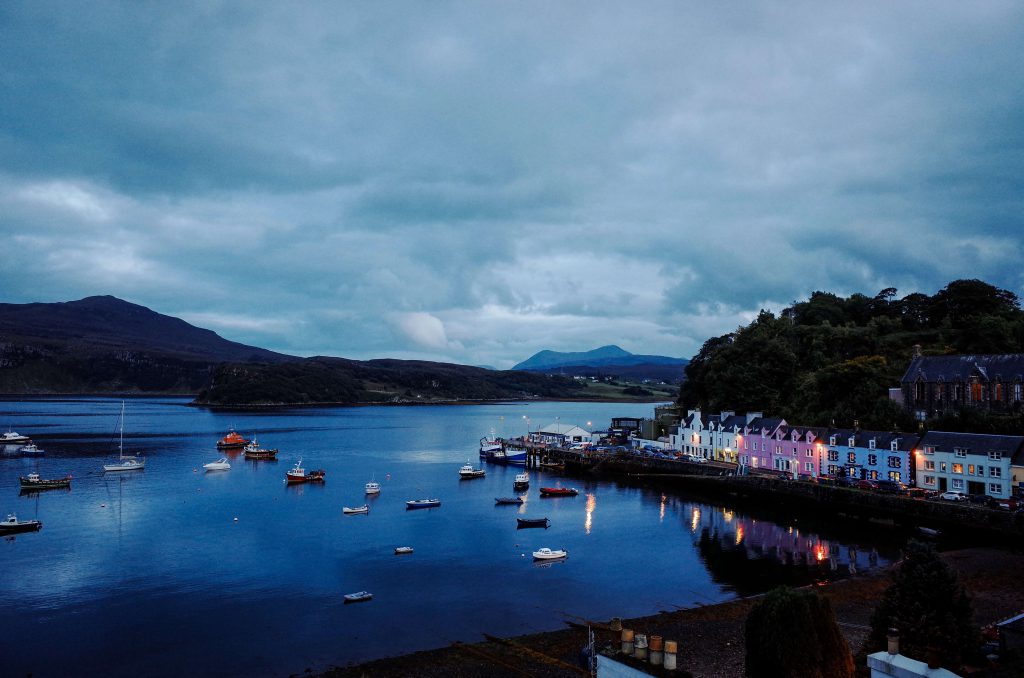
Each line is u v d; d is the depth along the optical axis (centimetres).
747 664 3111
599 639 5203
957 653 3722
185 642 5347
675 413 19288
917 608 3809
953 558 7344
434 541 8619
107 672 4828
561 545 8388
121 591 6606
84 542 8531
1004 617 5397
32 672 4841
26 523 9219
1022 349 14288
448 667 4738
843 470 11488
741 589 6581
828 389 14188
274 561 7681
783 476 11706
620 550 8125
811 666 2902
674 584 6769
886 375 14262
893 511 9212
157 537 8812
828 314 18900
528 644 5166
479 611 6025
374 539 8731
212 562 7625
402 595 6481
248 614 5972
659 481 13750
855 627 5194
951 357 12794
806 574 7025
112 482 13600
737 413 15775
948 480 9919
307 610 6069
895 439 10750
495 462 17188
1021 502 8531
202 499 11731
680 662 4628
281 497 11981
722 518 9981
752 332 17412
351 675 4656
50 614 5981
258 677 4703
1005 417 10969
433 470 15775
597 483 13712
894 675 2788
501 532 9119
